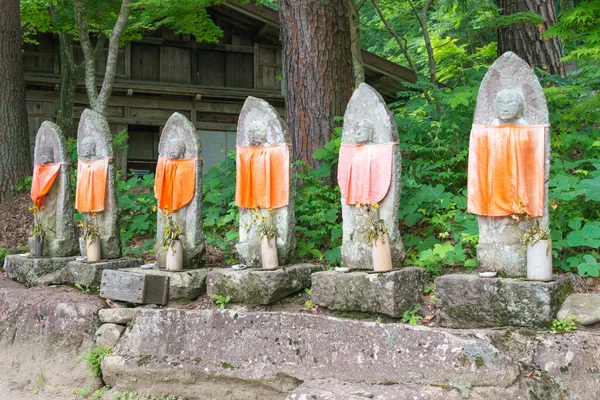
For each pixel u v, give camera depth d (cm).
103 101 901
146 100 1409
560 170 511
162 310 478
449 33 1367
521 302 371
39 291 563
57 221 627
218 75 1444
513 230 407
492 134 410
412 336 382
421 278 443
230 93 1428
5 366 535
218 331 454
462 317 393
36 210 624
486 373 352
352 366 398
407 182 550
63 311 516
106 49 1377
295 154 685
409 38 1645
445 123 615
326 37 680
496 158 406
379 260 427
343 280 431
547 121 393
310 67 679
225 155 1460
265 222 496
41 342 521
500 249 408
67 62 1253
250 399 432
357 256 461
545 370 347
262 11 1310
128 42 1383
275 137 503
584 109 559
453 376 362
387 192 450
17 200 972
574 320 362
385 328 393
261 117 511
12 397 495
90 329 507
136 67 1393
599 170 469
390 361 385
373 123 461
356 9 829
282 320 432
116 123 1389
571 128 586
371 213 453
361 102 468
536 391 342
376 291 417
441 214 554
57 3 1159
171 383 458
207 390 446
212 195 666
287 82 699
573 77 681
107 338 496
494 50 1081
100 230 588
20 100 1037
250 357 437
